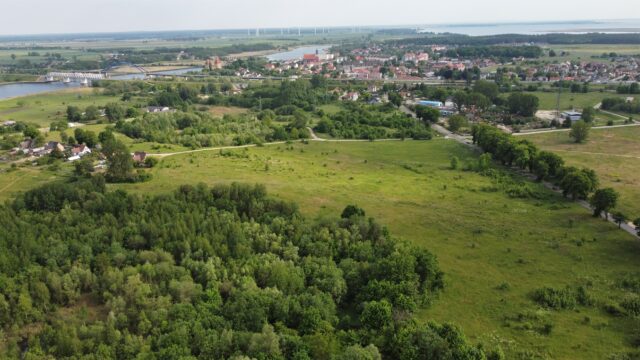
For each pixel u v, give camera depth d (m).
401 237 110.81
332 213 123.62
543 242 109.06
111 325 71.00
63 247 91.19
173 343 67.12
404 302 77.44
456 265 99.00
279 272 83.88
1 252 87.56
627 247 104.88
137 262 89.25
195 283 83.81
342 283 83.50
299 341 67.31
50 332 70.31
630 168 171.25
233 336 67.81
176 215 103.94
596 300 84.31
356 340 69.12
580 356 70.00
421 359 65.31
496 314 81.44
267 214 109.31
